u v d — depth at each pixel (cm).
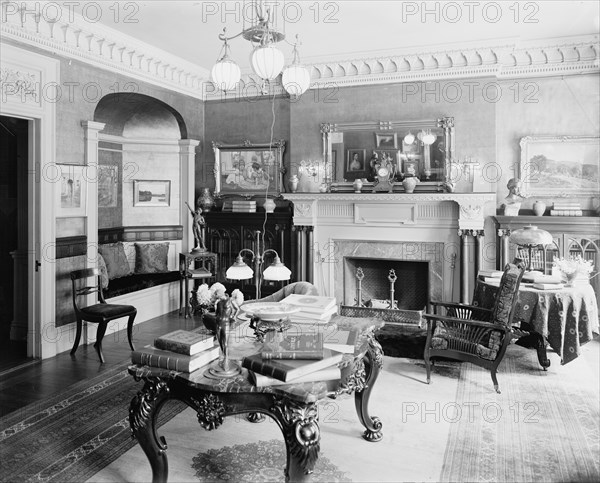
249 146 787
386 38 622
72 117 564
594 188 645
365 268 753
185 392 273
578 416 385
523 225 644
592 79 637
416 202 684
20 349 565
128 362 521
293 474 247
